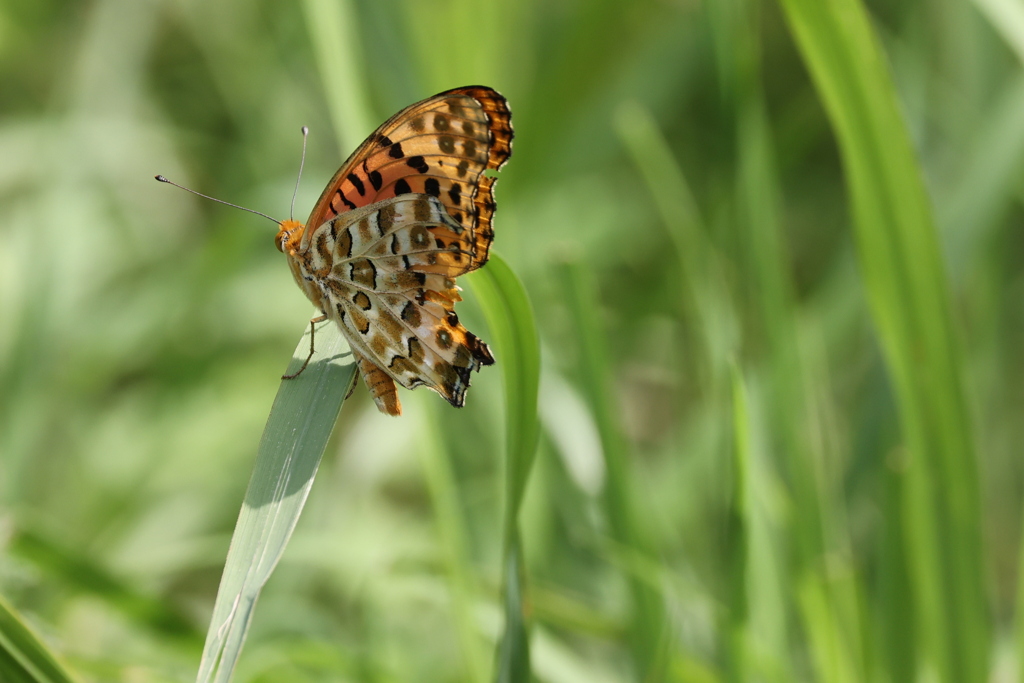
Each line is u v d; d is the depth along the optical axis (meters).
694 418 1.44
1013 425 1.46
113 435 1.48
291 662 1.39
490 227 1.35
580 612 1.38
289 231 1.37
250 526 1.33
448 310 1.36
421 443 1.38
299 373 1.35
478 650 1.38
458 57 1.42
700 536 1.43
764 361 1.41
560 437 1.39
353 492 1.45
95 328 1.54
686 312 1.45
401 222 1.35
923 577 1.37
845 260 1.43
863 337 1.45
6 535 1.37
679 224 1.42
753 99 1.39
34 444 1.45
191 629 1.38
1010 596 1.45
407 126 1.36
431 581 1.40
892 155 1.36
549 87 1.54
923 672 1.39
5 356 1.46
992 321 1.42
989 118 1.40
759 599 1.39
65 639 1.40
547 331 1.42
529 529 1.41
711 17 1.39
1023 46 1.37
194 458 1.47
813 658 1.39
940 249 1.36
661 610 1.38
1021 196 1.43
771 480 1.39
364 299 1.36
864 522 1.42
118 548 1.46
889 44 1.47
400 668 1.42
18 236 1.52
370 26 1.41
